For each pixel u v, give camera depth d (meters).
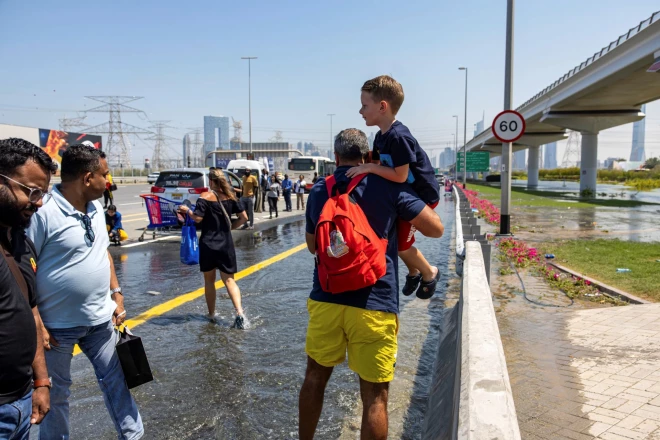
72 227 2.80
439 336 5.54
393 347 2.70
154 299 7.07
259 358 4.86
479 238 7.48
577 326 5.50
